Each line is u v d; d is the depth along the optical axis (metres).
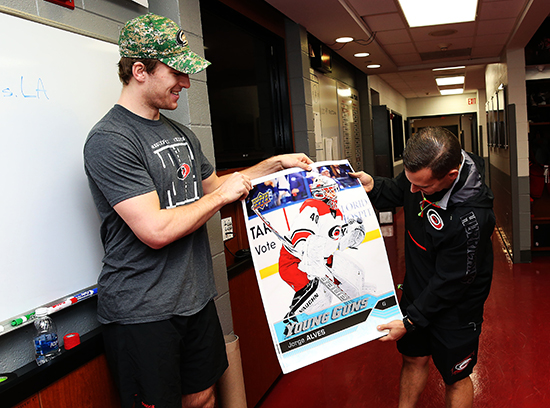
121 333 1.32
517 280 4.38
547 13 3.79
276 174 1.58
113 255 1.32
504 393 2.43
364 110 6.79
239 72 2.79
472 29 4.57
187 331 1.45
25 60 1.29
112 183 1.22
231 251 2.54
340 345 1.51
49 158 1.36
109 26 1.66
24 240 1.28
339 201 1.63
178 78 1.33
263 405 2.50
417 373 1.95
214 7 2.47
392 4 3.64
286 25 3.51
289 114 3.48
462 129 15.62
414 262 1.81
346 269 1.57
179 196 1.41
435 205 1.57
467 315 1.70
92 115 1.53
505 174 5.66
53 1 1.41
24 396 1.19
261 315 2.66
